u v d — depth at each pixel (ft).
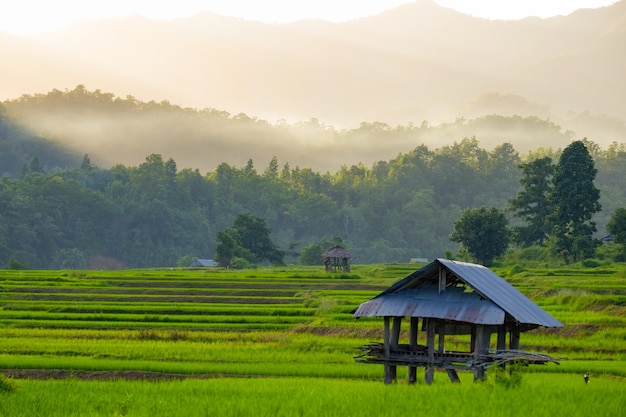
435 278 139.23
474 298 131.34
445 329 150.20
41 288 354.74
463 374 156.56
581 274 413.18
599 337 206.28
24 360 165.68
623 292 301.43
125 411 106.93
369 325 228.22
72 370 156.46
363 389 120.67
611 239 617.62
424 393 113.80
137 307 283.18
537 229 614.34
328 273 481.87
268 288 370.53
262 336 216.33
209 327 240.73
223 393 120.67
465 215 549.13
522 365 130.52
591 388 118.11
